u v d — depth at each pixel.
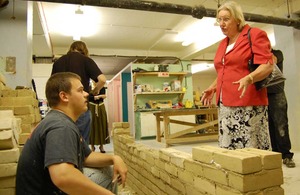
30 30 3.43
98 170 1.39
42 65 5.79
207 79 12.00
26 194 1.03
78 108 1.21
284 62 4.35
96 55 7.19
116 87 8.83
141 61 7.82
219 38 5.84
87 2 3.24
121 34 6.11
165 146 4.82
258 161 0.94
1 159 1.25
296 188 2.12
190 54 7.18
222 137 1.63
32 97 2.18
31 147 1.05
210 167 1.11
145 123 6.57
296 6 4.37
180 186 1.39
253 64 1.48
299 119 4.10
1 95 2.21
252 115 1.51
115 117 8.82
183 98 7.21
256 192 0.93
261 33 1.49
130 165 2.48
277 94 2.88
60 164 0.94
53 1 3.14
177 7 3.69
